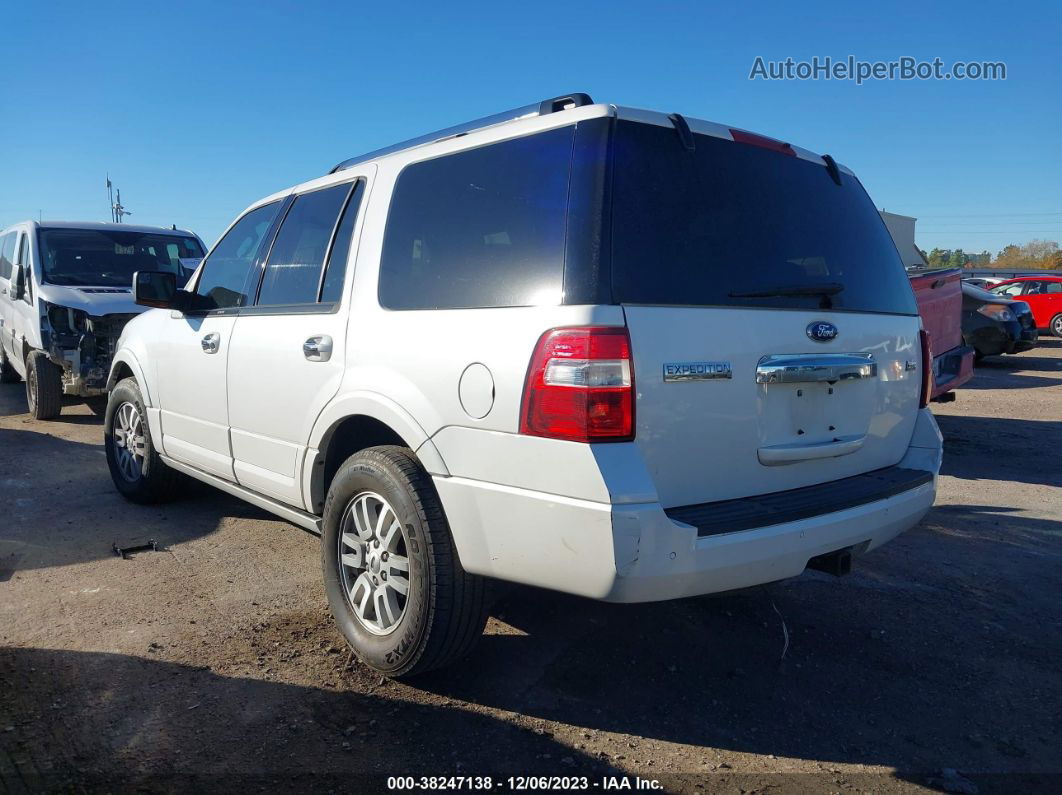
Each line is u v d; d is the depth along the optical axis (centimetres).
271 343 388
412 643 302
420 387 302
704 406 272
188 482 551
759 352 289
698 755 282
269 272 417
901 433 359
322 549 353
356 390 330
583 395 251
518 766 271
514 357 270
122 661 333
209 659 337
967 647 371
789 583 443
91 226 933
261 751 274
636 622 385
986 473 711
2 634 356
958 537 529
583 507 251
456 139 331
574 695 318
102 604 391
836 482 325
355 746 279
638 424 256
